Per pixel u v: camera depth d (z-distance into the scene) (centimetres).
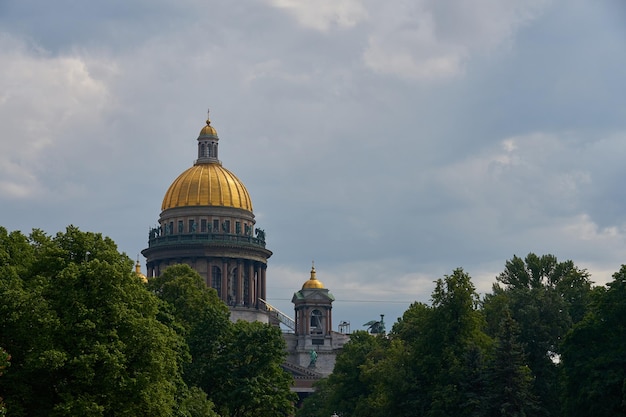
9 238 13325
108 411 12156
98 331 12206
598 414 14812
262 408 17262
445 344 16975
